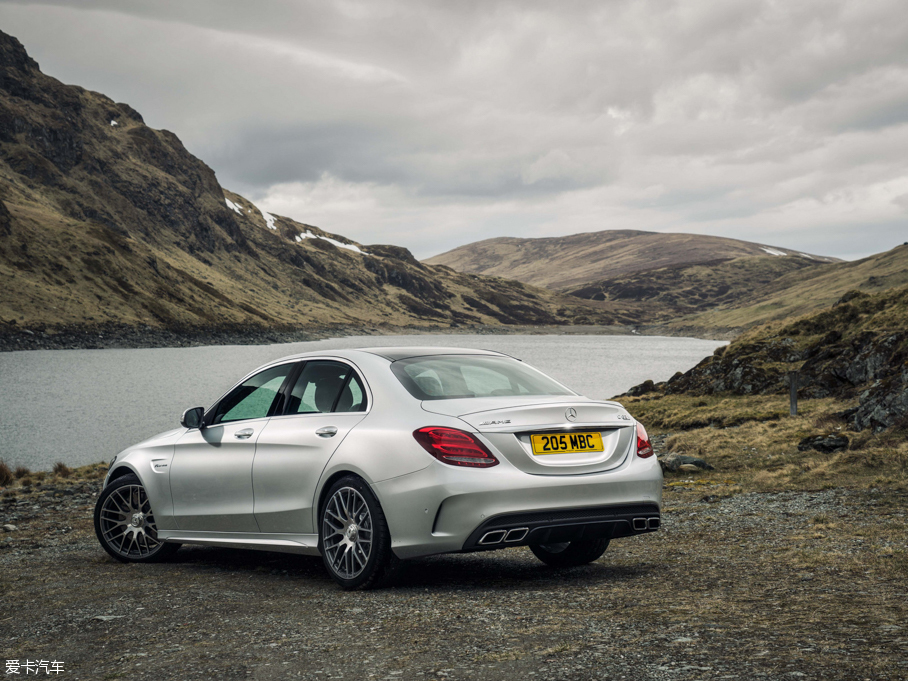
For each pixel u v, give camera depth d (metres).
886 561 5.71
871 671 2.78
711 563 6.19
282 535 5.93
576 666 3.13
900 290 37.22
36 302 187.00
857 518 8.58
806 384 31.91
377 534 5.17
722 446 19.88
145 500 7.21
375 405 5.57
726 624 3.75
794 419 23.66
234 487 6.26
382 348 6.31
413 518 5.02
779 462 15.96
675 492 12.93
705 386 38.06
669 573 5.75
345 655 3.57
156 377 92.25
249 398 6.67
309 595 5.25
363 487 5.28
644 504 5.44
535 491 5.01
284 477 5.85
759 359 37.12
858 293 38.84
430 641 3.73
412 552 5.08
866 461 13.27
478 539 4.91
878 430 17.42
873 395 18.70
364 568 5.24
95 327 189.62
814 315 39.19
